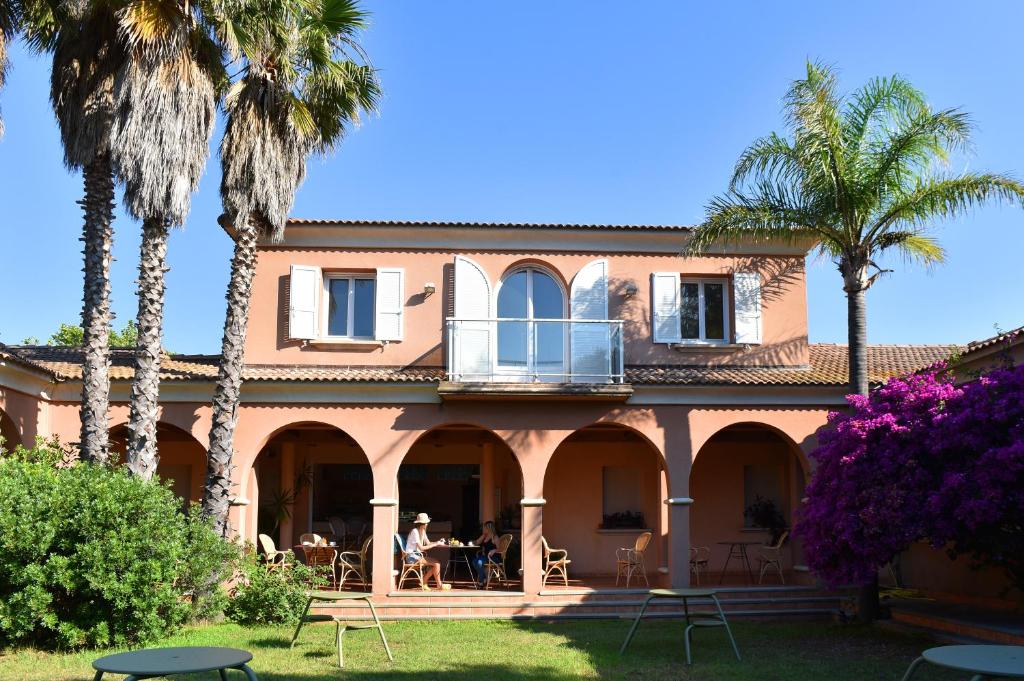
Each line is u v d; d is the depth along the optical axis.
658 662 10.96
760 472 18.53
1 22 12.41
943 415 11.56
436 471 19.48
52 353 16.72
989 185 13.38
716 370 16.94
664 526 17.48
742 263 17.50
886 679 10.02
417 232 16.91
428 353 16.69
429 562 15.73
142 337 12.88
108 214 13.17
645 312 17.25
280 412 15.15
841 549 12.24
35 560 10.66
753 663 10.92
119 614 11.02
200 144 12.88
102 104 12.91
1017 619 12.54
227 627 12.73
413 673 10.04
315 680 9.50
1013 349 13.02
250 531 15.09
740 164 14.69
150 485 11.77
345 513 20.20
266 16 13.17
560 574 17.08
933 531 11.23
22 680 9.16
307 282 16.52
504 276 17.25
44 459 11.96
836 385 15.56
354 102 14.79
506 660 10.96
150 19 11.91
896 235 14.39
